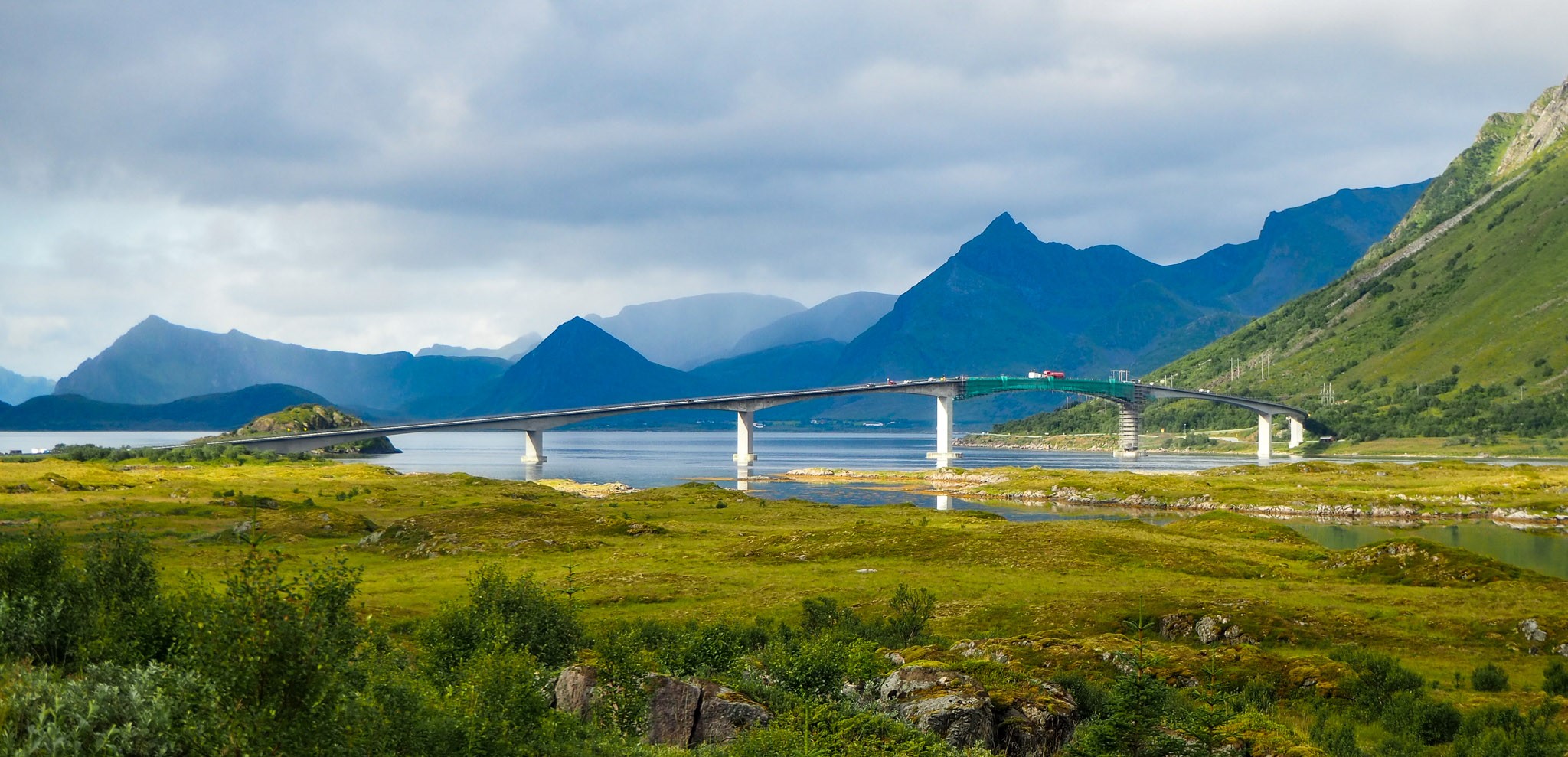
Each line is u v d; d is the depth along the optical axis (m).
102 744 16.06
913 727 28.58
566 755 23.45
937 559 88.38
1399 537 124.25
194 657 16.22
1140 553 88.50
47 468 157.12
